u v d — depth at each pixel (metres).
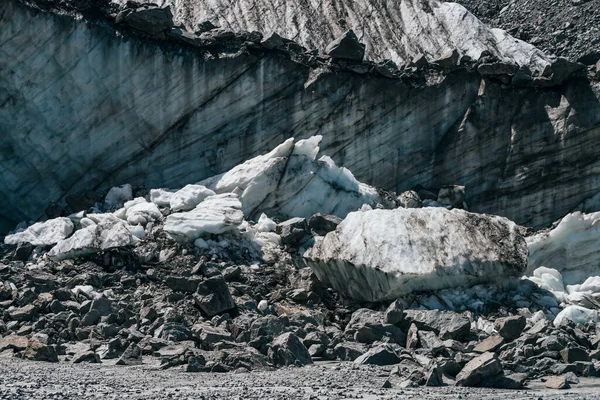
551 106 68.12
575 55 90.62
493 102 68.31
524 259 54.03
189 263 56.09
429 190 68.06
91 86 65.38
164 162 66.38
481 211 68.12
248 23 75.75
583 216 62.06
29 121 64.94
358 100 67.44
